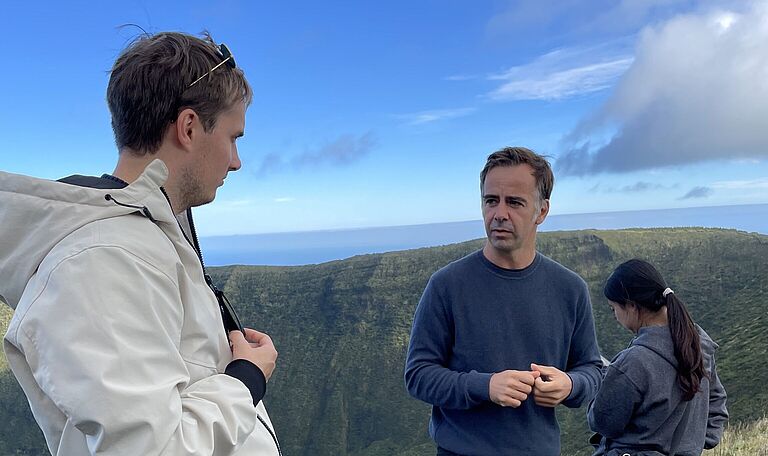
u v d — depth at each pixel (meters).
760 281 52.03
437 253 90.44
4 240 1.45
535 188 3.02
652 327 3.34
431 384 2.96
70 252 1.37
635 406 3.22
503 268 3.12
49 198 1.46
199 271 1.77
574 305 3.18
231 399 1.57
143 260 1.46
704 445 3.52
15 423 57.91
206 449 1.39
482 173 3.18
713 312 49.28
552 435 3.01
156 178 1.58
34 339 1.32
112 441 1.27
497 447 2.92
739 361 27.78
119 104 1.66
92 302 1.32
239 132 1.83
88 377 1.26
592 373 3.13
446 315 3.14
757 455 8.70
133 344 1.35
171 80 1.62
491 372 3.02
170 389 1.38
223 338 1.82
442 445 3.08
